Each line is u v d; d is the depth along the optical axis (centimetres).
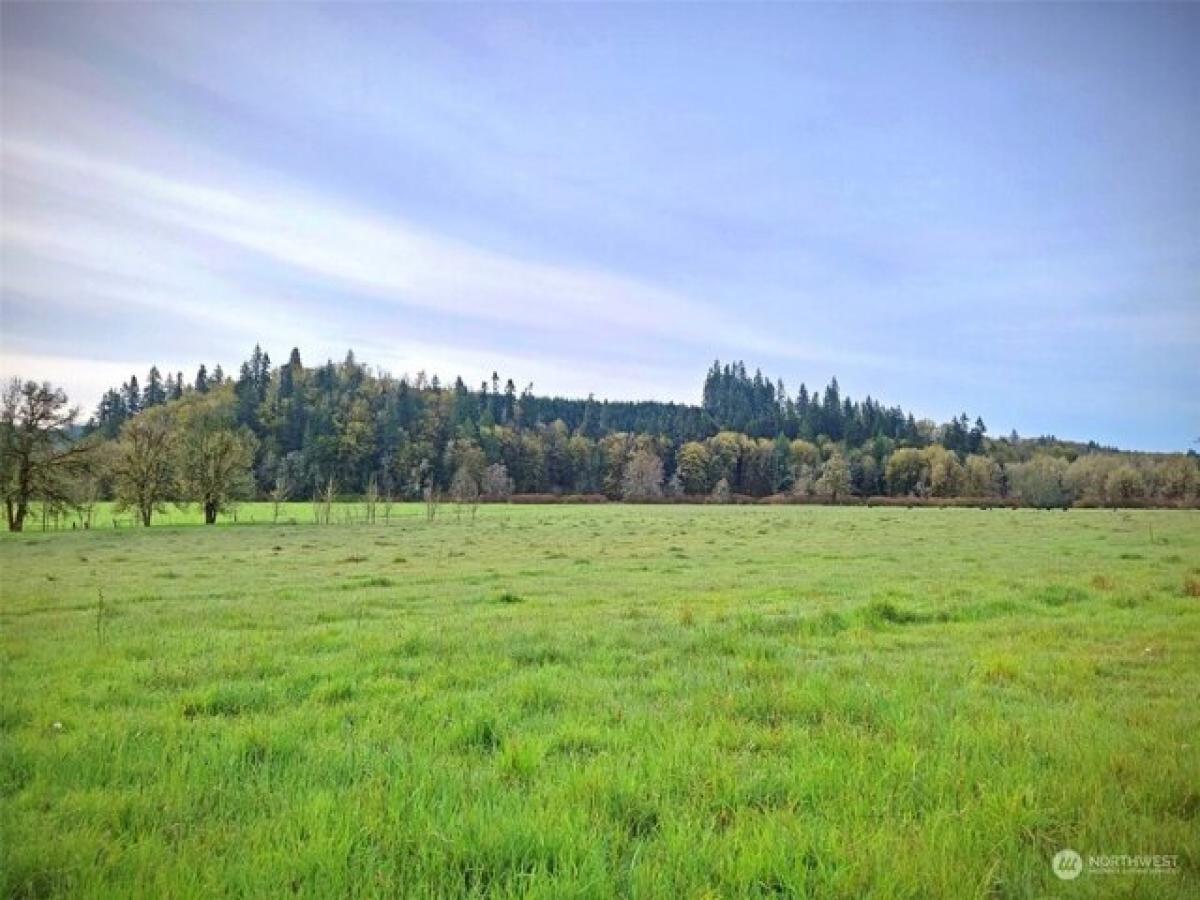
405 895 429
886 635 1316
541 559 3253
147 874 447
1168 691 906
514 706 828
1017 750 643
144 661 1127
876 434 17812
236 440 7219
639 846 479
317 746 689
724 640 1228
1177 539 3984
